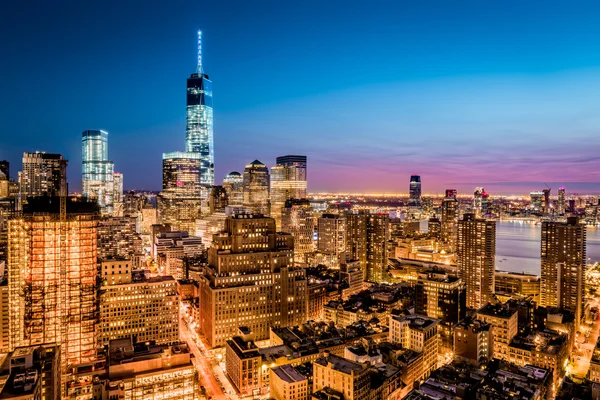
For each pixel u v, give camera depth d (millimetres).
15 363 151000
